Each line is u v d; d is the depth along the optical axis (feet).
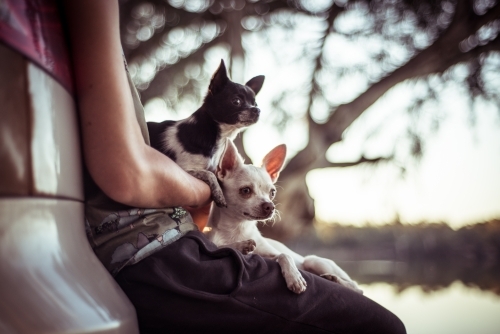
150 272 4.96
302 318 5.42
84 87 4.40
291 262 6.37
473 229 46.50
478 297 20.08
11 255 3.34
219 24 29.07
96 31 4.42
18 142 3.45
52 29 4.09
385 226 46.65
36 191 3.58
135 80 28.71
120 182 4.56
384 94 31.19
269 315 5.24
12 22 3.51
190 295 4.91
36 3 3.92
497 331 13.44
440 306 17.74
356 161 31.42
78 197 4.39
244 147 26.08
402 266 39.70
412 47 30.25
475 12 28.96
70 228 4.09
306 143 31.32
